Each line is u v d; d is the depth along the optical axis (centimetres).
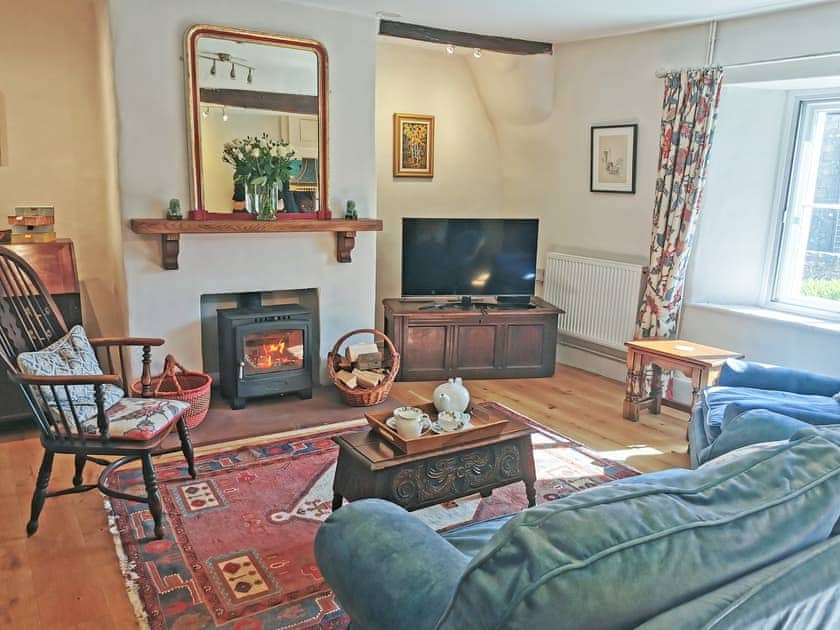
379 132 534
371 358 431
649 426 399
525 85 519
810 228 411
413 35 448
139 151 366
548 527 101
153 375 391
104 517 278
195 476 315
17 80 387
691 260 438
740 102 412
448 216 576
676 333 443
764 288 435
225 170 390
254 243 407
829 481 125
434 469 249
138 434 255
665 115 422
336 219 428
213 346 430
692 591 102
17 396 360
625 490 113
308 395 423
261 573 241
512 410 424
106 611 219
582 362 525
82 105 406
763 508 116
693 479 122
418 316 470
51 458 260
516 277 500
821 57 356
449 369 484
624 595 96
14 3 380
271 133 400
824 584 111
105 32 361
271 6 388
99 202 420
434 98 550
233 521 277
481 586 99
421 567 142
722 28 402
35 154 398
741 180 424
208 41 374
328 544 159
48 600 224
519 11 402
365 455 241
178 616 217
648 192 459
